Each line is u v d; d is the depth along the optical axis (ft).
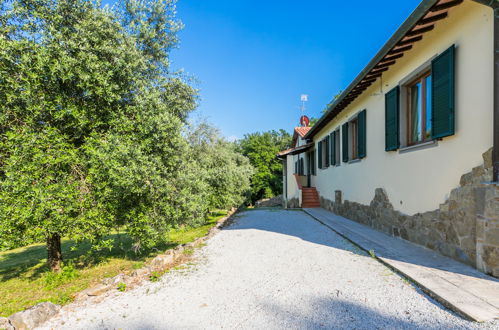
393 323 8.40
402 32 14.70
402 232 19.74
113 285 12.40
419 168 17.48
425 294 10.35
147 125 16.30
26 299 13.10
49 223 13.20
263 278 12.94
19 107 14.56
